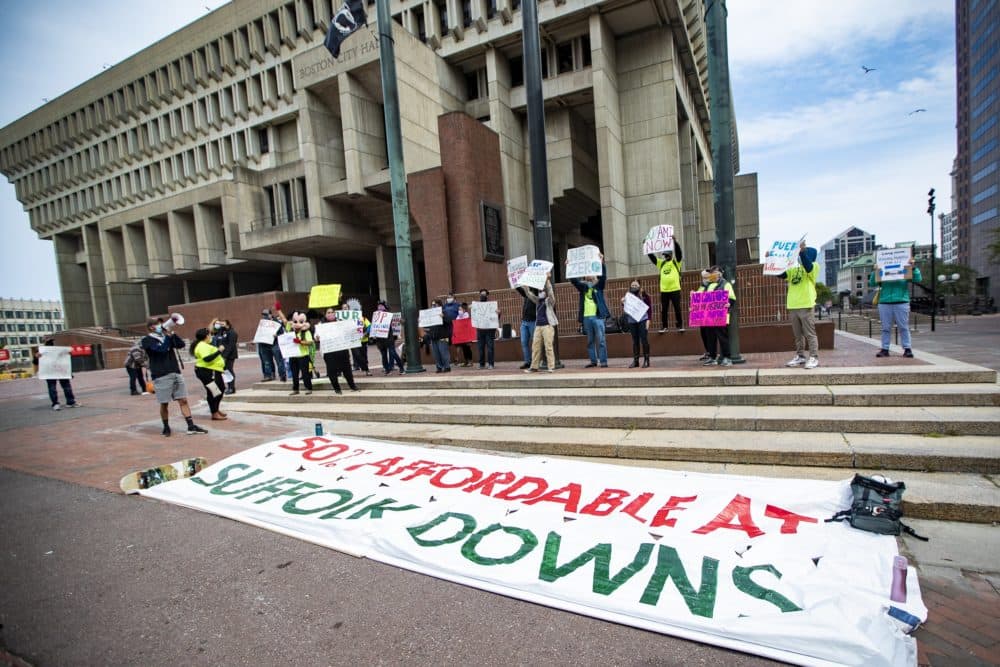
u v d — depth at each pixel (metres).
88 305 55.91
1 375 24.84
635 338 8.74
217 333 11.45
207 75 38.47
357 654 2.70
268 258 35.75
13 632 3.05
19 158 54.00
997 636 2.58
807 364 7.21
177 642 2.88
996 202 65.44
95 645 2.88
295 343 10.05
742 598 2.79
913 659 2.32
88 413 10.80
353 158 25.30
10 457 7.23
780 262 7.36
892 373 6.31
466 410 7.73
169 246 41.28
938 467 4.44
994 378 5.92
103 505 5.12
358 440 6.14
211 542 4.16
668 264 10.46
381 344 11.62
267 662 2.67
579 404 7.36
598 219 36.50
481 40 25.58
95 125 46.81
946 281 57.03
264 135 37.53
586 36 25.38
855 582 2.89
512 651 2.65
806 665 2.38
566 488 4.28
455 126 20.56
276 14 33.88
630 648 2.62
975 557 3.30
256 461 5.75
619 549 3.35
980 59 69.00
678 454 5.34
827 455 4.77
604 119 23.38
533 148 11.01
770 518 3.54
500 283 22.61
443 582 3.38
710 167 47.66
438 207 20.69
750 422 5.71
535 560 3.38
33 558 4.02
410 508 4.28
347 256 34.41
